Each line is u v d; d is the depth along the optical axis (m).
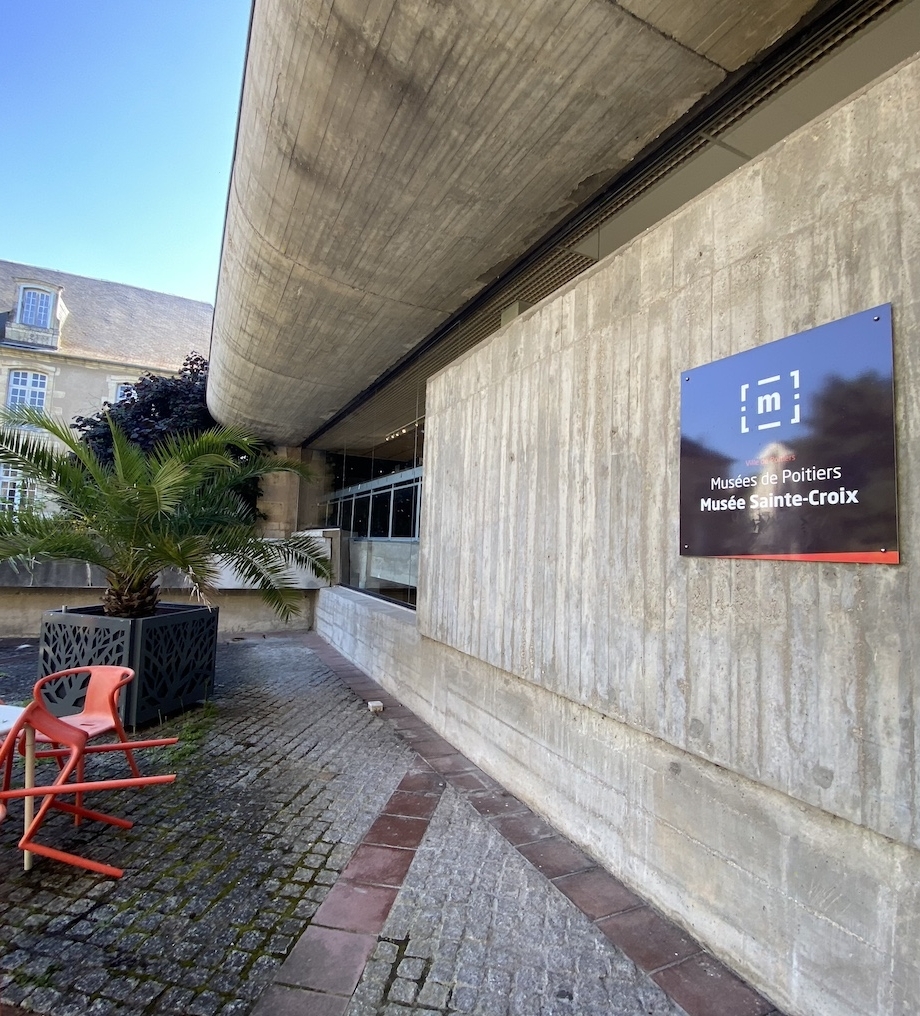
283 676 6.81
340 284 5.13
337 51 2.79
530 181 3.69
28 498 5.42
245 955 2.14
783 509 1.97
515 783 3.60
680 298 2.47
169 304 34.56
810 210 1.96
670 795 2.44
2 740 2.86
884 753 1.66
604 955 2.17
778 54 2.73
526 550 3.50
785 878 1.96
